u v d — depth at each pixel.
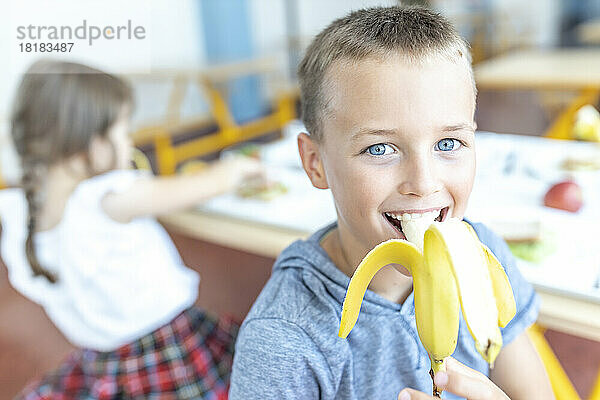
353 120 0.47
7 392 1.59
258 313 0.58
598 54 2.49
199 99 4.30
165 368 1.11
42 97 1.05
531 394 0.66
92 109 1.06
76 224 1.06
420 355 0.59
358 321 0.55
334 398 0.59
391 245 0.38
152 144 3.77
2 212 1.18
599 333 0.72
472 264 0.33
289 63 4.59
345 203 0.50
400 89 0.45
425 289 0.36
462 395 0.42
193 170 1.41
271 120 3.59
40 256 1.10
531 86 2.07
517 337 0.66
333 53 0.49
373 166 0.47
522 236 0.88
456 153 0.47
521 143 1.38
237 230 1.06
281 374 0.55
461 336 0.60
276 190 1.18
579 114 1.45
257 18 4.53
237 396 0.58
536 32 5.74
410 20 0.49
